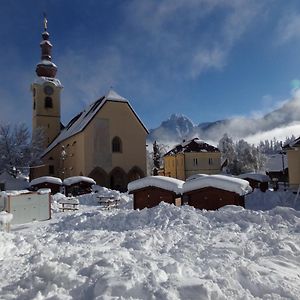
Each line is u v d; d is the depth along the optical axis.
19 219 21.56
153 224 14.30
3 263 7.84
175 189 19.88
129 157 56.00
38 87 72.00
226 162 86.06
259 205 24.14
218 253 8.26
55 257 7.70
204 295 5.28
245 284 6.09
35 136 64.25
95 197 33.69
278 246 8.81
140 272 6.17
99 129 54.28
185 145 64.12
